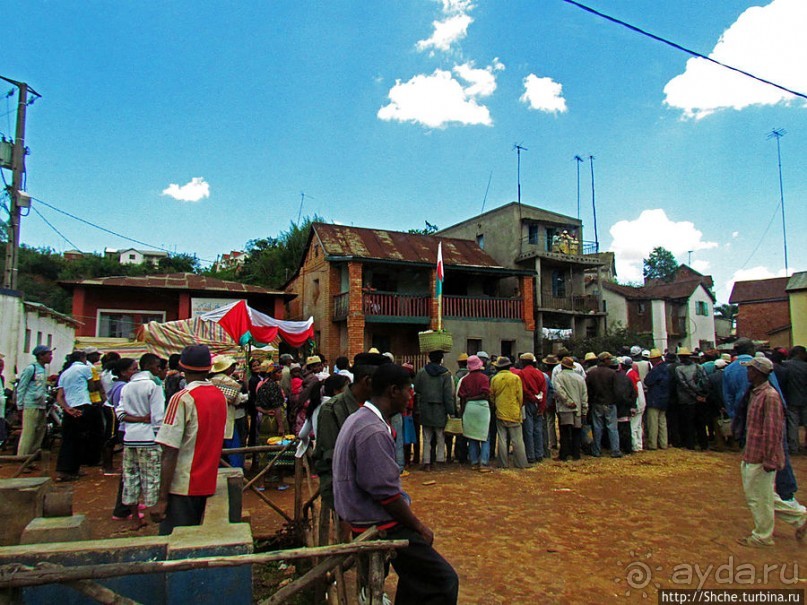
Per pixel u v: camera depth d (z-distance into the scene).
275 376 8.02
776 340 28.20
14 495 3.96
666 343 36.38
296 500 5.13
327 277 23.61
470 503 6.65
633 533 5.50
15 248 13.78
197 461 3.73
